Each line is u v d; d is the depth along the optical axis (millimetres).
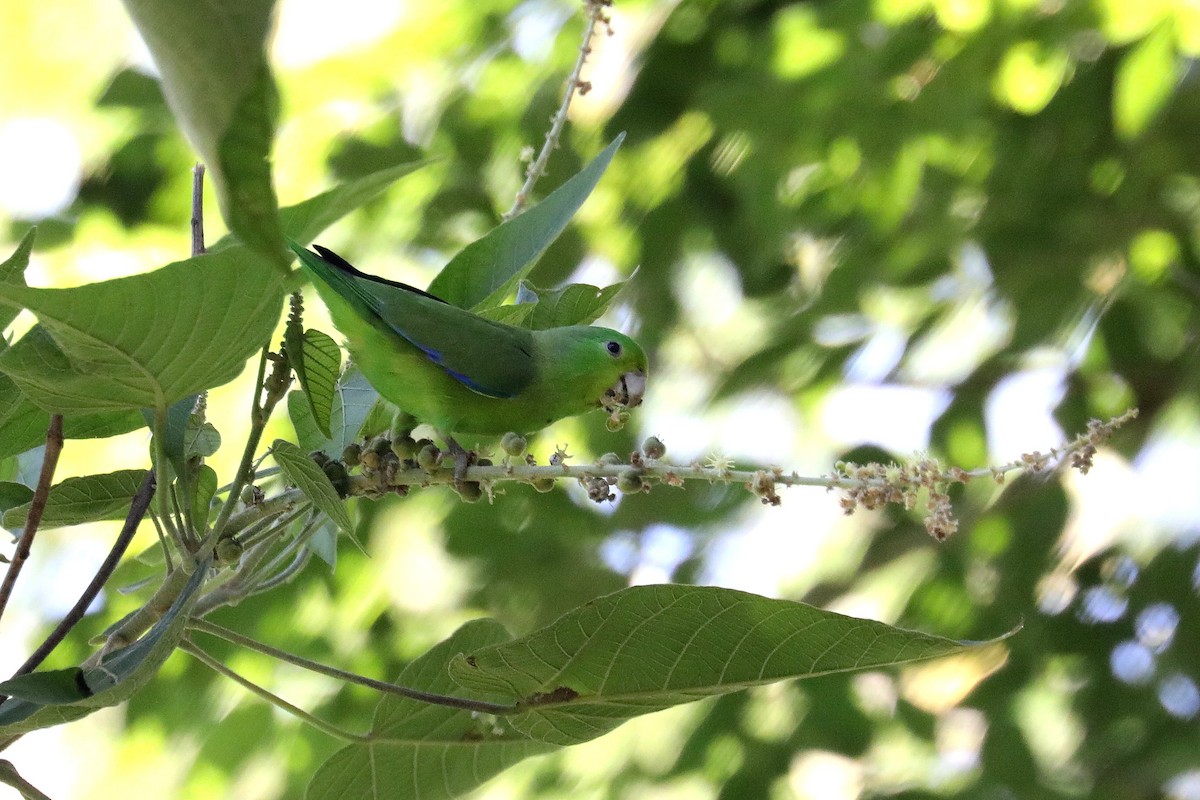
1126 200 13102
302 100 13562
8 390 4047
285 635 12445
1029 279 13352
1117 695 12586
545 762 12711
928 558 13250
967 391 13125
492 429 7078
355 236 13688
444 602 12969
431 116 13562
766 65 12844
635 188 14031
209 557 3555
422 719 4422
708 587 3740
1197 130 12758
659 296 14109
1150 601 12656
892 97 12641
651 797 12062
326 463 4320
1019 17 12055
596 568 13156
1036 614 12797
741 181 13273
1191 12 11273
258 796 12016
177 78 1484
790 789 11875
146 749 12531
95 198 13547
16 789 3422
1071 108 12781
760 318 14172
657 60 13695
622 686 4016
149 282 2967
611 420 4957
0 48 13203
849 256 13633
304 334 3713
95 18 13328
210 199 13688
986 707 12477
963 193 13352
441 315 6496
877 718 12586
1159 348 13188
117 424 4402
